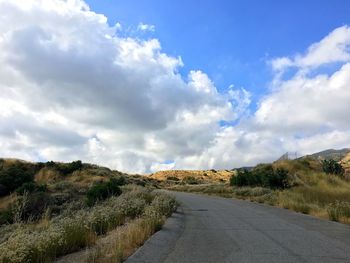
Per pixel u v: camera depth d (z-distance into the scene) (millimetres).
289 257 9789
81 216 14859
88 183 51219
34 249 9289
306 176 40875
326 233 13727
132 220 17062
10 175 41500
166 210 20156
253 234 13625
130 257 9586
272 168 46344
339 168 42375
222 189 46938
